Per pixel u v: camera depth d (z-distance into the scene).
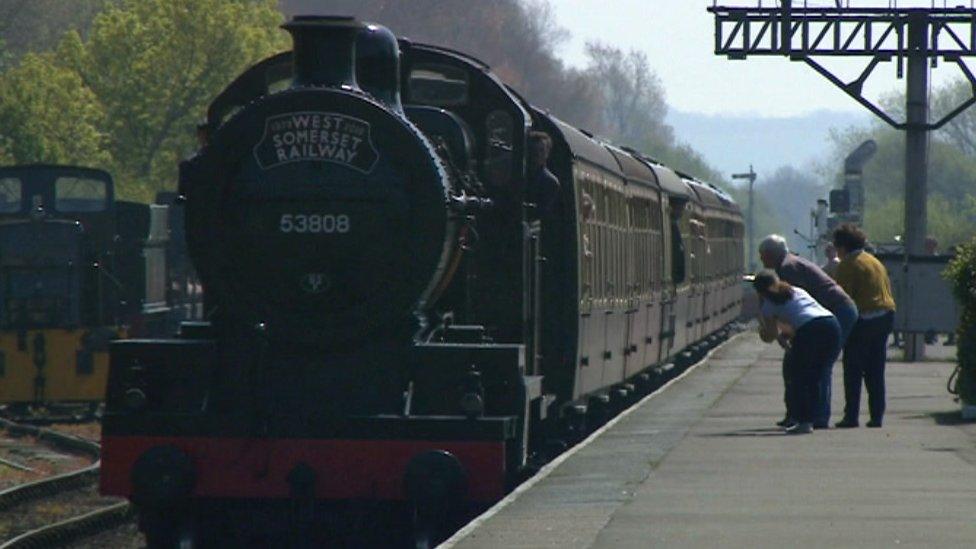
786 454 39.44
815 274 44.78
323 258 32.31
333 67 32.88
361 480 31.84
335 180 32.28
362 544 35.88
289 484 31.92
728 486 33.69
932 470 36.12
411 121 34.69
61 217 74.62
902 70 84.06
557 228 41.12
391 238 32.19
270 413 32.22
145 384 32.72
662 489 33.34
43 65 121.75
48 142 118.81
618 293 51.25
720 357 87.19
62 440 60.31
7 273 71.81
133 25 128.25
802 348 44.06
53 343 71.69
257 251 32.47
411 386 32.38
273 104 32.41
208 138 36.47
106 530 42.16
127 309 76.56
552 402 40.44
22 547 37.31
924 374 70.50
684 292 73.75
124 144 128.38
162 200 88.81
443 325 33.75
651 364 63.41
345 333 32.22
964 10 83.19
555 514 30.08
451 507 31.69
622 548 26.27
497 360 32.44
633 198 56.16
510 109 36.31
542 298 40.88
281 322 32.31
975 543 26.42
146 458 31.98
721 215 101.25
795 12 83.56
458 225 33.31
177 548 32.88
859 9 83.31
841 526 28.22
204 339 33.09
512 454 32.50
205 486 32.09
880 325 45.41
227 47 127.56
